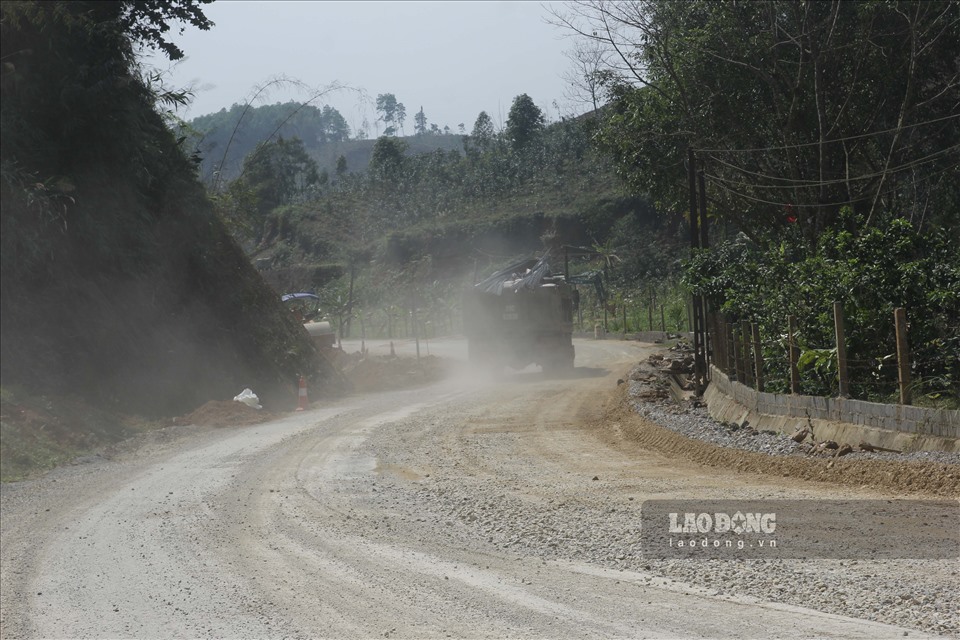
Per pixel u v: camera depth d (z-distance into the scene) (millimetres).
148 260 30297
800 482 12797
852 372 16812
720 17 33719
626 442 19031
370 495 14398
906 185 33625
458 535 11219
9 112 27391
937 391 15188
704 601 7605
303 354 34781
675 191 37688
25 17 27859
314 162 167625
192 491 15633
